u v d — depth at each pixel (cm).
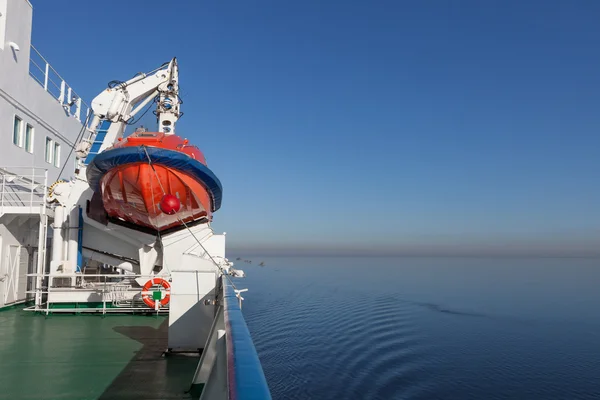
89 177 801
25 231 994
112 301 860
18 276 948
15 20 1023
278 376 2139
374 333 3300
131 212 828
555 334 3747
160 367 513
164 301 804
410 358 2580
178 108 1052
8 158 992
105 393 426
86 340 643
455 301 6059
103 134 1100
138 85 1013
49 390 432
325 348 2695
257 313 4084
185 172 770
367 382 2089
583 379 2411
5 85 977
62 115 1341
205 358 444
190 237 870
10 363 525
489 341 3306
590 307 5862
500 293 7919
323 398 1861
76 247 904
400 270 17338
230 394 119
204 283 579
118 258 943
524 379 2356
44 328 725
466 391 2072
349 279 10212
